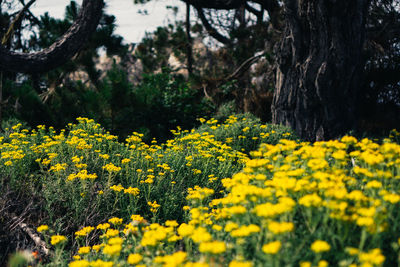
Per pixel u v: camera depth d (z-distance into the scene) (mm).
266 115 10898
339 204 2068
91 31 8617
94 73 12000
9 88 9805
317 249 1843
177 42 16703
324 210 2252
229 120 7961
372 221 1905
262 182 2650
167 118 10586
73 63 11727
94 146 5617
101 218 3996
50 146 5203
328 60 7031
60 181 4391
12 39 12188
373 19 10688
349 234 2158
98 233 3805
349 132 7406
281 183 2318
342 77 7176
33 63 7973
